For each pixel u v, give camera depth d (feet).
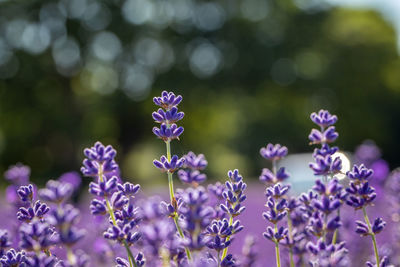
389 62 142.51
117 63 115.55
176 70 115.24
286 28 124.57
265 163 142.20
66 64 113.91
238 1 121.08
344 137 142.20
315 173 6.64
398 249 10.56
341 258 5.60
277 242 7.06
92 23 114.52
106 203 6.19
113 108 113.50
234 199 6.97
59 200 4.89
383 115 143.64
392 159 145.07
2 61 112.98
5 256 5.93
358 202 6.64
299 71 127.44
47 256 5.99
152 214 4.70
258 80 120.98
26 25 114.11
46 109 114.11
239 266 7.06
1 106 115.96
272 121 142.72
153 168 123.54
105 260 9.57
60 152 118.52
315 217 6.61
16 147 121.80
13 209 9.46
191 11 119.55
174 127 7.09
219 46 119.34
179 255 6.01
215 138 141.08
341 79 132.57
